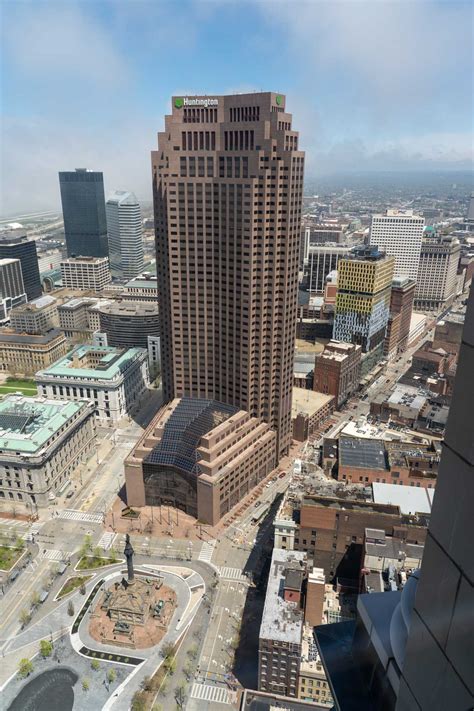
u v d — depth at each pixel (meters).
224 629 179.88
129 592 189.25
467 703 23.72
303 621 163.75
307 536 190.00
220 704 154.38
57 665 165.75
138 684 159.88
